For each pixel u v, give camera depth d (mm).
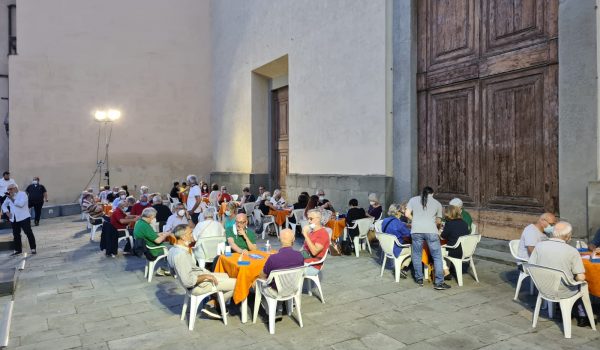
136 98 18531
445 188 9117
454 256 6254
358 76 10680
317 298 5824
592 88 6398
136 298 6074
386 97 9898
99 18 18016
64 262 8586
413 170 9570
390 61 9906
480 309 5266
